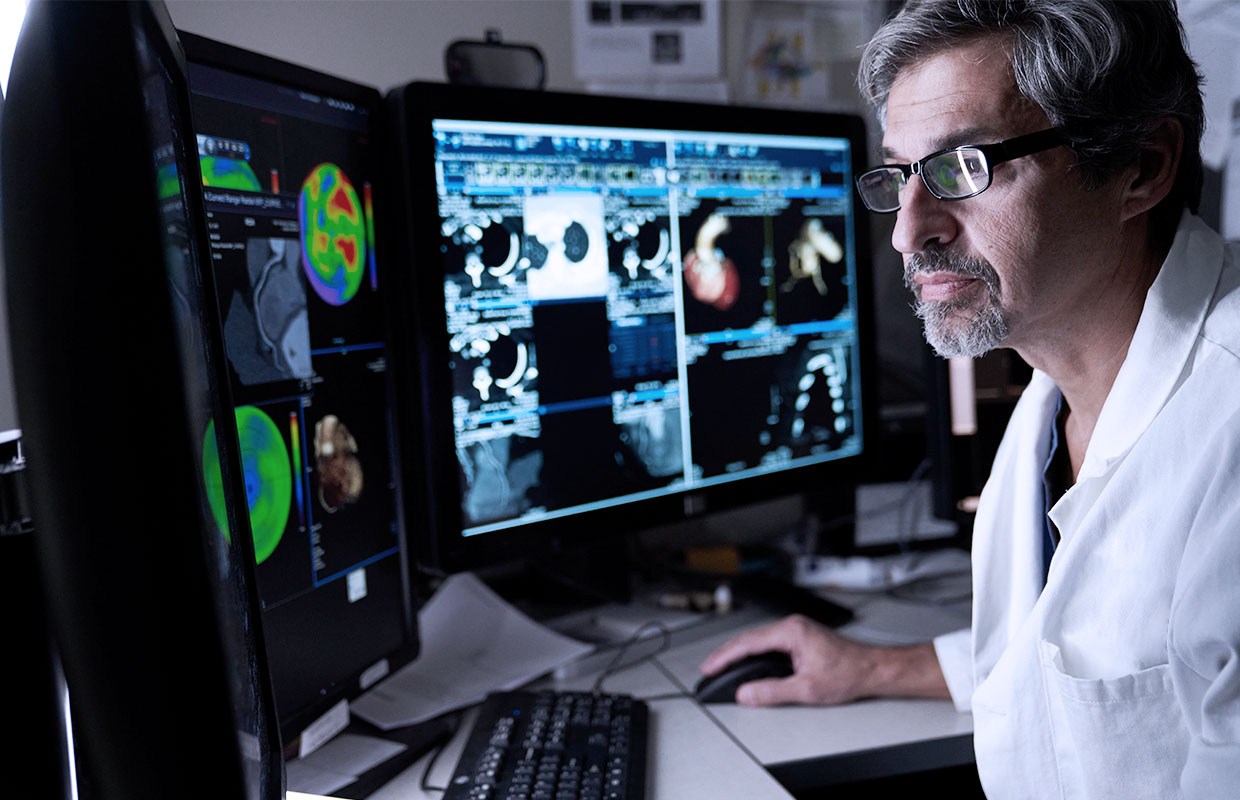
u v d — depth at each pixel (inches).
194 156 19.6
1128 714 27.9
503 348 38.3
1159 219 33.2
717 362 45.2
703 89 59.2
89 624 12.1
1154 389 30.3
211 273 20.2
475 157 36.9
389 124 36.0
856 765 33.4
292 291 31.0
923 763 34.2
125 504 11.7
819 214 48.5
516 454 39.0
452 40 53.2
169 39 17.2
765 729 35.1
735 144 44.9
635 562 54.4
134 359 11.5
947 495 51.1
